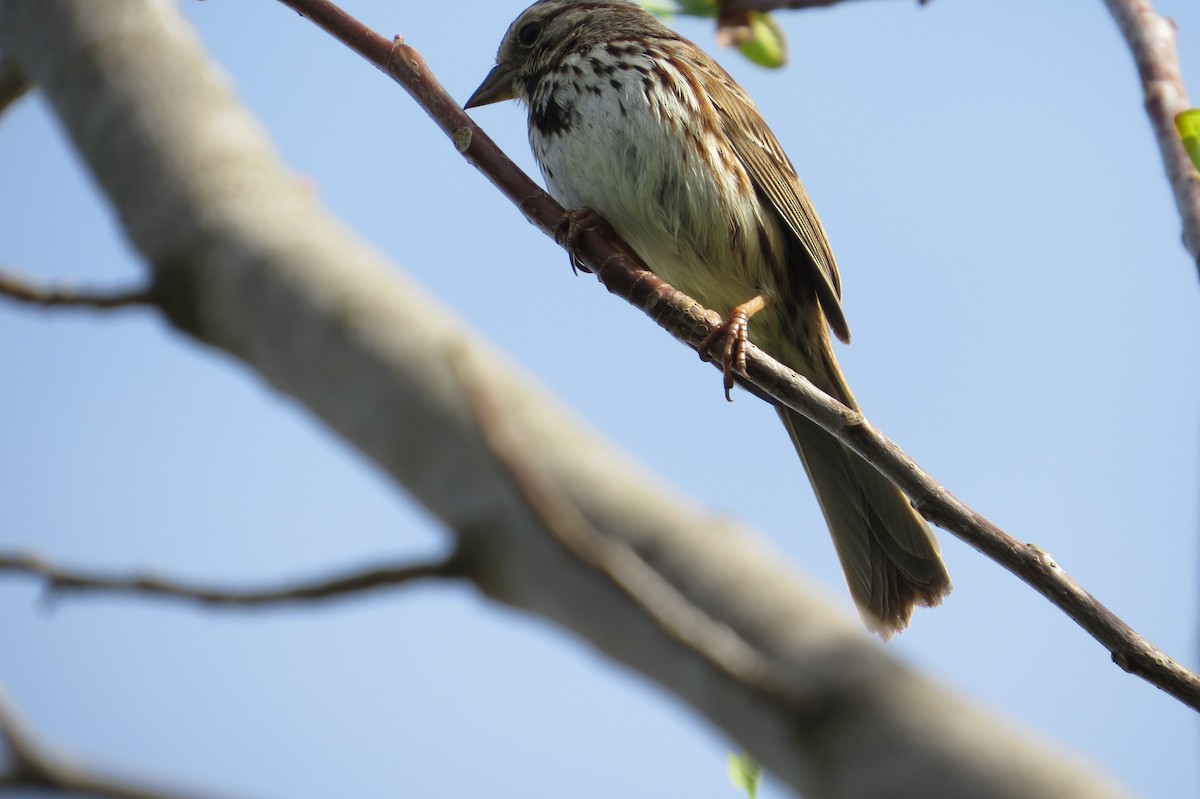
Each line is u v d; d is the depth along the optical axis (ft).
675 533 12.09
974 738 10.25
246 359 14.64
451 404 13.24
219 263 14.71
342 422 13.65
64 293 15.02
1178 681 22.85
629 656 11.78
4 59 20.61
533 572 12.39
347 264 14.35
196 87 16.43
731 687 10.92
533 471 12.41
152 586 14.40
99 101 16.49
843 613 11.43
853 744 10.48
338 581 13.70
